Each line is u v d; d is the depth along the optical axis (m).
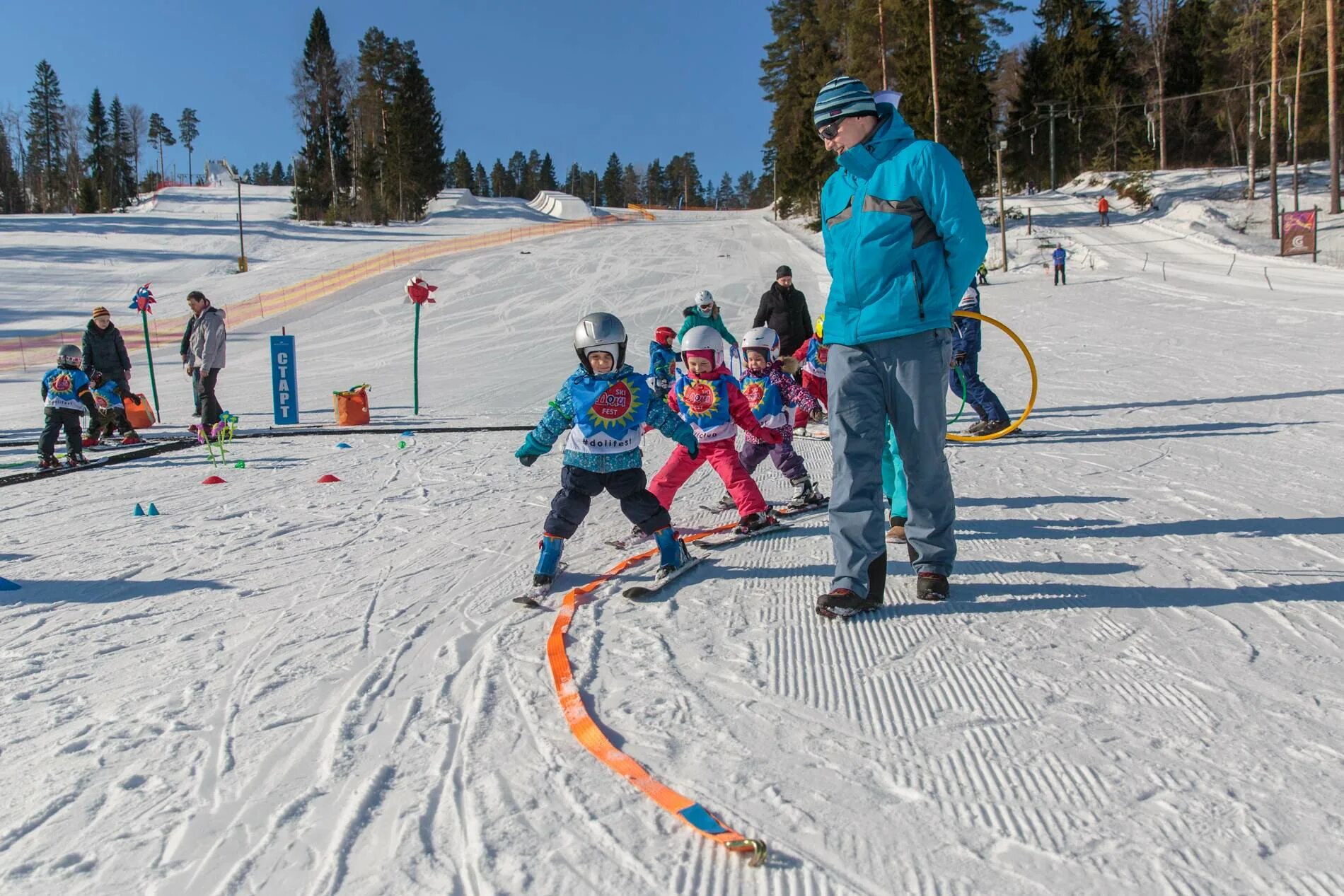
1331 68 36.09
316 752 2.58
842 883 1.89
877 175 3.52
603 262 42.16
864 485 3.59
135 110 114.44
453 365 20.23
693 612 3.71
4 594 4.35
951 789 2.25
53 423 8.41
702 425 5.04
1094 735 2.50
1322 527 4.55
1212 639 3.16
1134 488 5.73
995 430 8.27
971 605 3.65
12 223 54.62
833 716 2.69
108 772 2.50
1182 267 30.66
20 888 1.97
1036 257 36.66
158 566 4.80
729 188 171.50
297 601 4.09
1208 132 62.62
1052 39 63.25
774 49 64.31
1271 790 2.18
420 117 83.06
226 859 2.06
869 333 3.54
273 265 44.66
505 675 3.10
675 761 2.44
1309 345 14.02
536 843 2.08
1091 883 1.86
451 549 4.98
